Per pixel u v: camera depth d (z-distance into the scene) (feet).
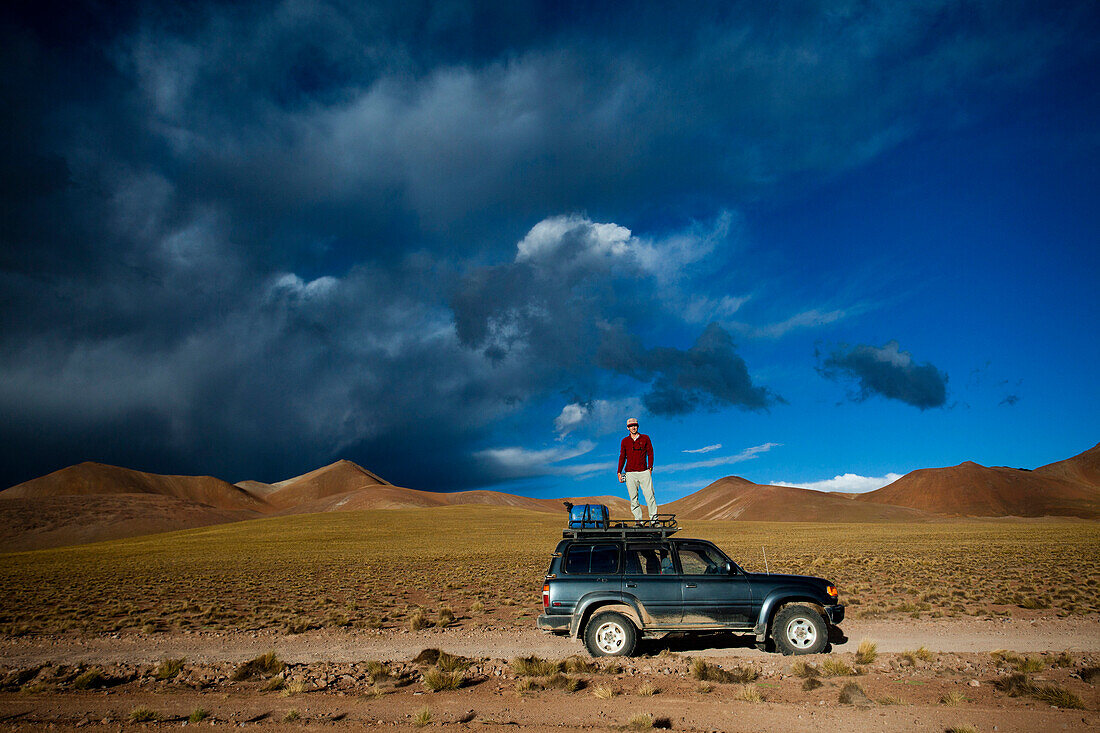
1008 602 66.74
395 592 93.09
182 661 39.27
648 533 41.73
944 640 45.19
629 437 47.11
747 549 187.62
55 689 33.60
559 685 31.91
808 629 38.86
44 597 93.25
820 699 28.48
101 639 55.31
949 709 26.53
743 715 26.40
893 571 105.70
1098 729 23.77
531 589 91.97
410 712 28.27
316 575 126.82
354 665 38.86
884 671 33.60
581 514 42.65
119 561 194.08
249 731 26.21
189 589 102.17
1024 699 27.89
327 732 25.80
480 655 43.93
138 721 27.81
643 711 27.27
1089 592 71.92
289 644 51.01
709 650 41.70
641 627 38.75
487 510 642.63
